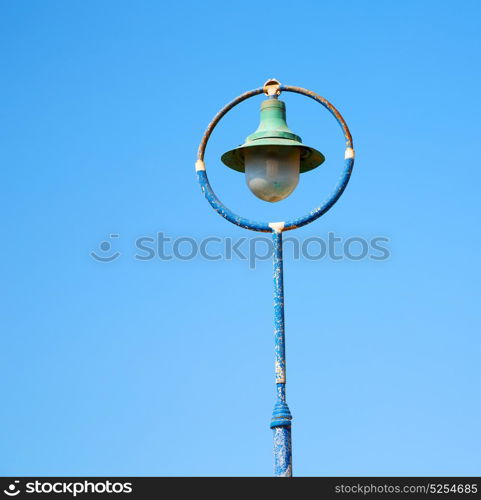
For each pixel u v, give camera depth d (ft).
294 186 114.42
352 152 111.14
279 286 107.65
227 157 119.24
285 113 116.06
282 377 104.06
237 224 111.24
